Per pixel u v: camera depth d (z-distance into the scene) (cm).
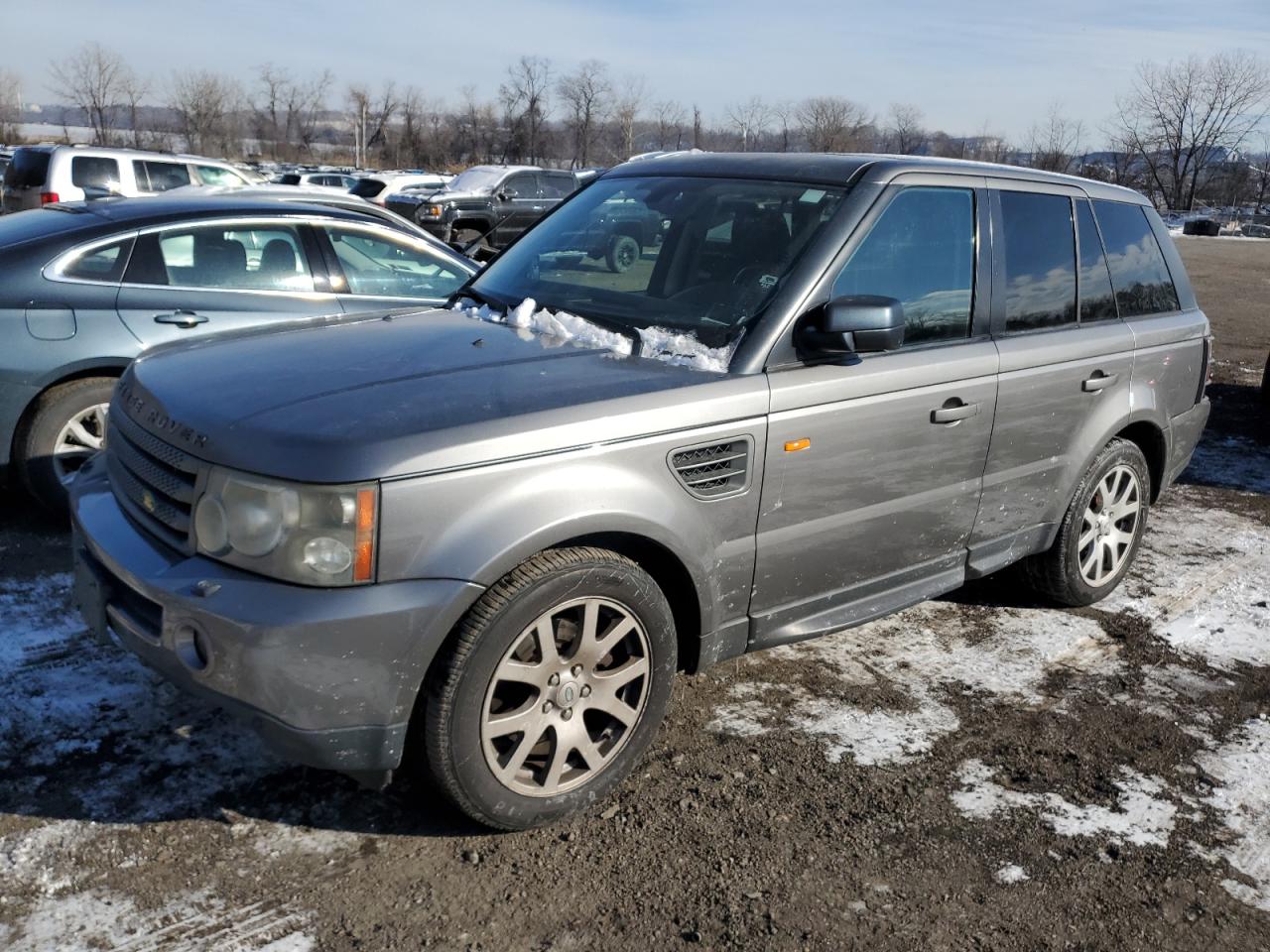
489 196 2020
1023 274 407
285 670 248
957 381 369
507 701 288
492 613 267
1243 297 1878
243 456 258
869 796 326
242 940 252
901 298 359
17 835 281
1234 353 1237
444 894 272
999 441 394
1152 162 6856
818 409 327
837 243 342
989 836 311
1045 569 456
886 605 373
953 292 378
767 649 380
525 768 295
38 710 340
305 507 249
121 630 280
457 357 313
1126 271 463
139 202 540
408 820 300
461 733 270
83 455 494
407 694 261
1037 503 425
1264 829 323
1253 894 294
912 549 376
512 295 383
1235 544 579
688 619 323
